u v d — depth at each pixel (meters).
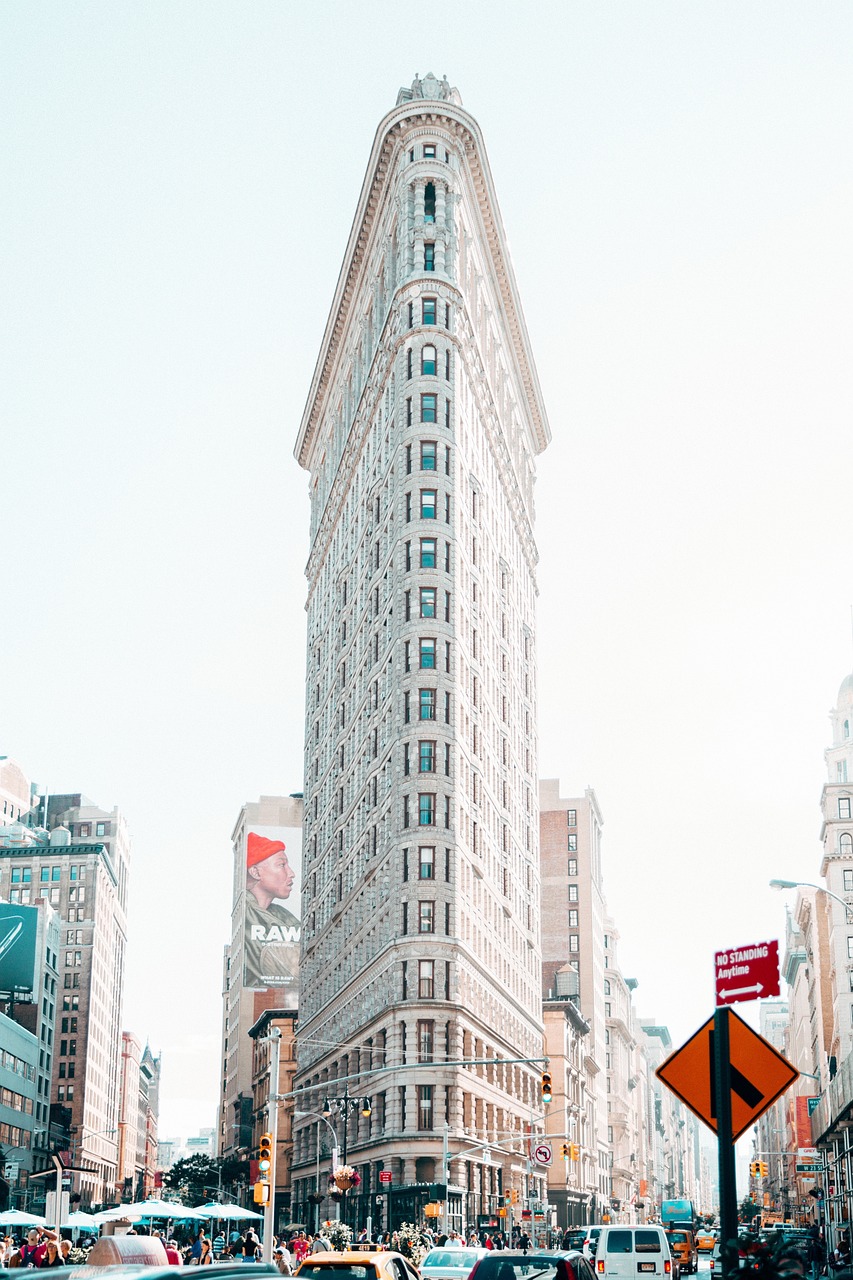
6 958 166.75
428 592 97.19
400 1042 88.56
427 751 93.69
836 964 143.50
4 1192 138.25
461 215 110.81
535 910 133.12
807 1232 93.19
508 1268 28.11
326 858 127.00
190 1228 91.88
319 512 150.00
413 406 101.19
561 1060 148.38
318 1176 113.06
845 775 189.00
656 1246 43.34
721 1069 13.98
